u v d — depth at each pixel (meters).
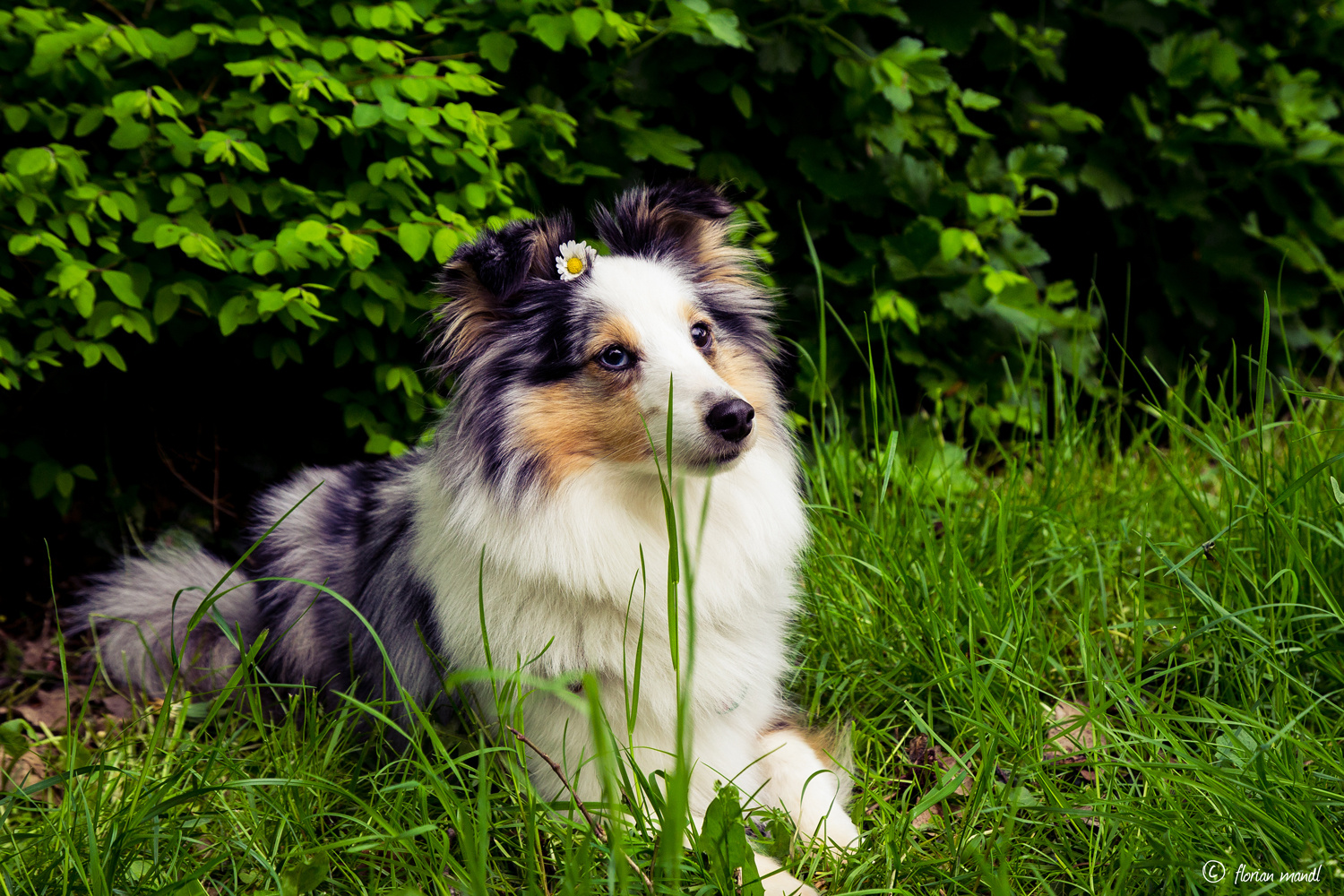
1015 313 4.44
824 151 4.41
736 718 2.73
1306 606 2.71
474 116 3.48
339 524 3.35
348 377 4.10
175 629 3.47
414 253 3.30
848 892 2.20
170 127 3.21
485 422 2.58
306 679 3.23
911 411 4.73
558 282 2.68
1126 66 5.16
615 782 2.33
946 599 3.08
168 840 2.40
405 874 2.41
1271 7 5.32
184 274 3.41
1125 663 3.13
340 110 3.52
